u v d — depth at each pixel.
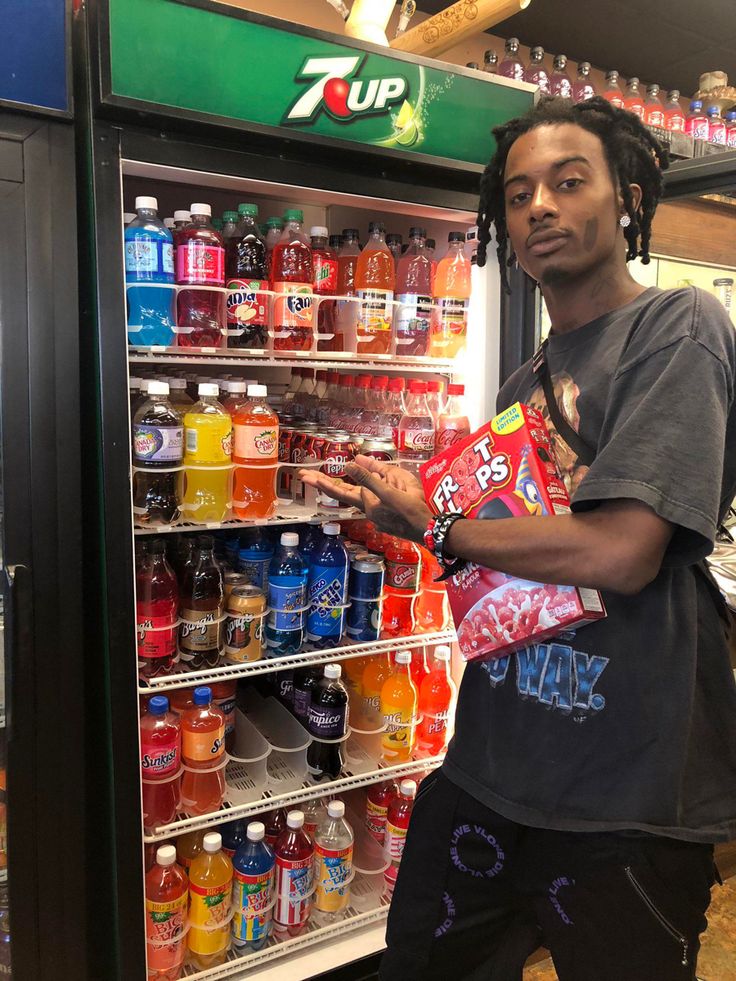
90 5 1.23
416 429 1.78
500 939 1.21
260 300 1.57
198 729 1.53
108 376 1.30
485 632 1.06
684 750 0.92
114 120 1.28
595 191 1.01
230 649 1.60
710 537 0.82
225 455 1.52
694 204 2.49
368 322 1.70
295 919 1.65
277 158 1.42
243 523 1.56
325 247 1.69
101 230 1.27
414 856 1.22
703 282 2.62
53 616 1.33
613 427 0.92
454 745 1.18
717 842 0.92
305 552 1.78
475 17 1.75
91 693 1.47
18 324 1.26
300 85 1.37
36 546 1.31
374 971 1.67
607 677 0.95
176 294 1.52
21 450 1.28
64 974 1.41
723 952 1.86
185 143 1.33
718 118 2.59
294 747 1.74
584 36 2.53
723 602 1.03
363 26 1.70
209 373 1.99
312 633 1.73
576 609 0.94
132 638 1.37
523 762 1.02
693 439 0.83
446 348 1.79
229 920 1.59
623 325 1.00
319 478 1.31
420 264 1.77
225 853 1.72
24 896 1.36
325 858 1.68
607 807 0.94
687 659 0.94
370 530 1.92
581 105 1.06
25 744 1.33
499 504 1.01
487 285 1.80
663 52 2.68
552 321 1.12
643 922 0.93
